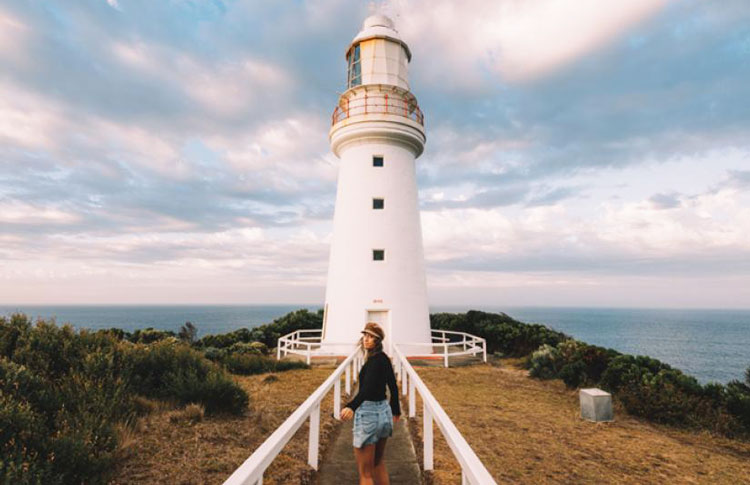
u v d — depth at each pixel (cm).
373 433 388
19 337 758
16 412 462
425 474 503
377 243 1573
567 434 756
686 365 6188
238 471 272
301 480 477
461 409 904
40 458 425
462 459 313
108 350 830
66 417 526
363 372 410
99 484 442
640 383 984
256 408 816
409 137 1656
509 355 1933
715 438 784
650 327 18875
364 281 1548
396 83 1756
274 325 2533
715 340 11650
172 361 912
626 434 771
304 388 1042
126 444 534
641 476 584
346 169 1692
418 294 1595
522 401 1002
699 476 593
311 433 520
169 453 550
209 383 763
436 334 2694
